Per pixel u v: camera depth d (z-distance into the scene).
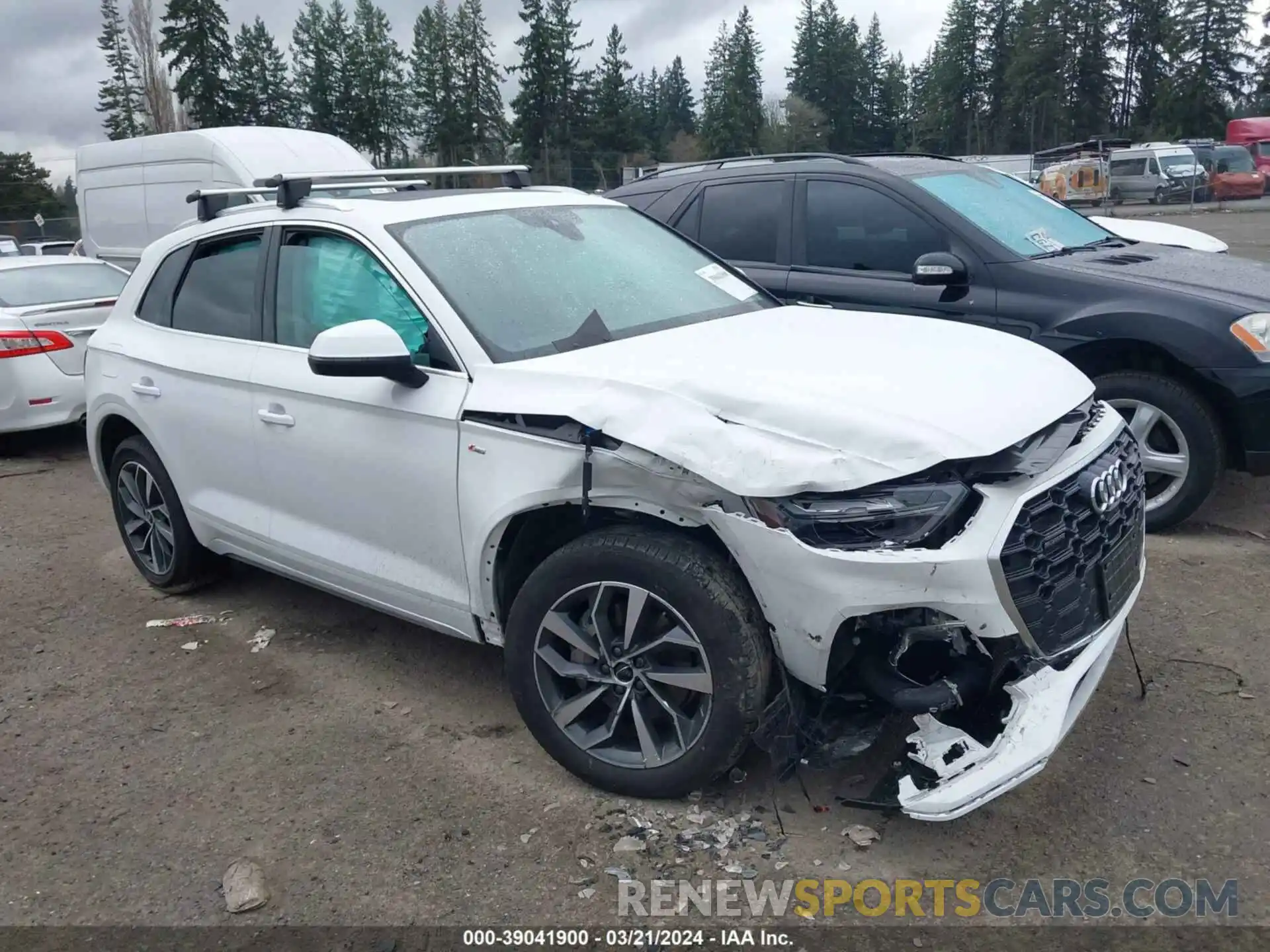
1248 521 5.53
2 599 5.34
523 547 3.47
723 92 72.00
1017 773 2.72
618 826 3.20
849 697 3.06
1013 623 2.79
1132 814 3.18
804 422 2.88
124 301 5.09
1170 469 5.18
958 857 3.03
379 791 3.47
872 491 2.79
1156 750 3.49
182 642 4.73
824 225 6.18
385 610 3.99
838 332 3.79
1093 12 79.12
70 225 41.50
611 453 3.02
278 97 67.56
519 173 4.76
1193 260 5.80
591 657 3.28
